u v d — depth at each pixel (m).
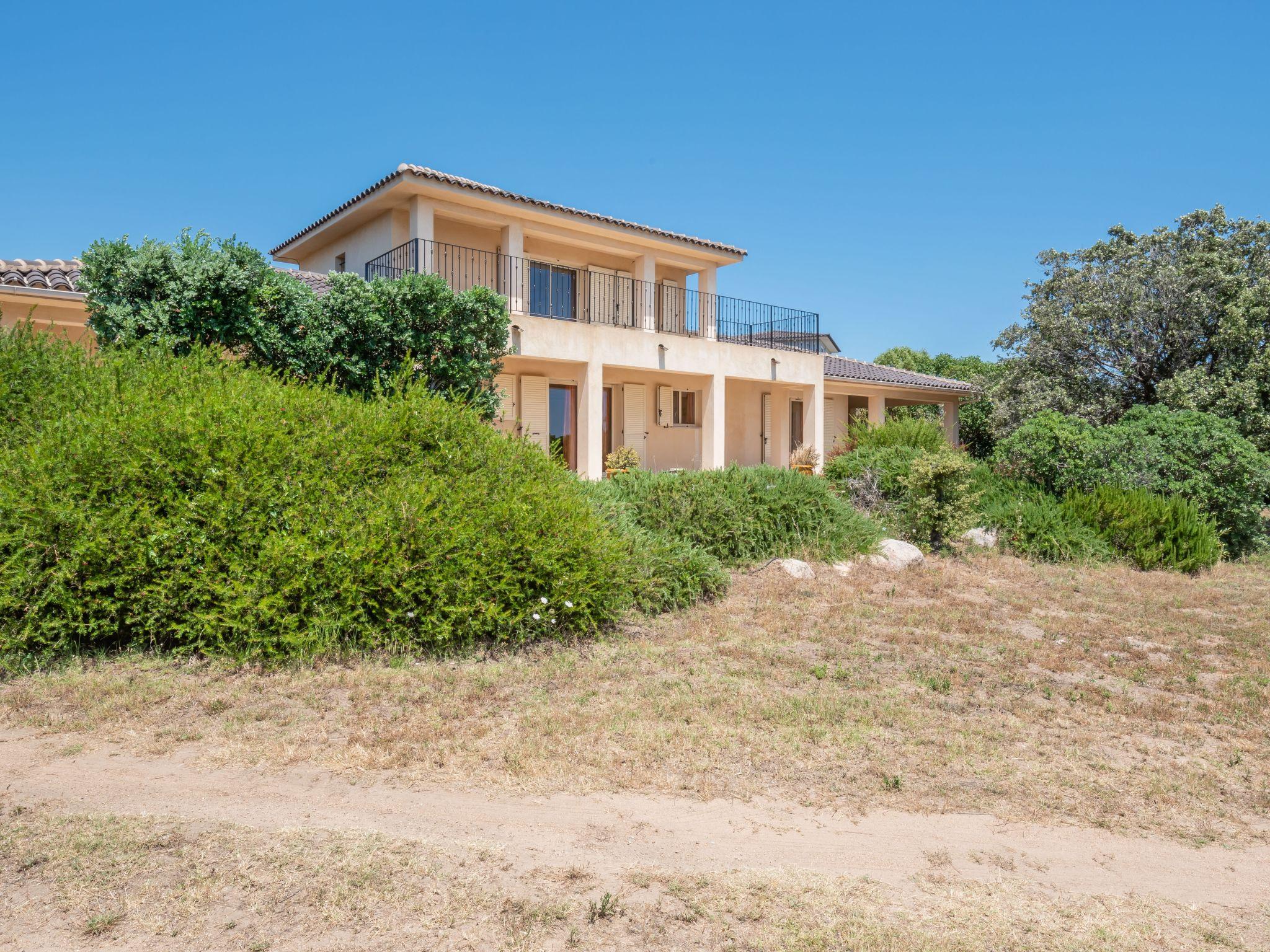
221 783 3.69
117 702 4.58
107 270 8.56
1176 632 7.52
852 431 19.09
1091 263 21.02
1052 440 13.23
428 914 2.75
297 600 5.48
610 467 16.86
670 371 17.06
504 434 7.64
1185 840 3.56
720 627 6.93
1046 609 8.46
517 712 4.75
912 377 24.80
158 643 5.45
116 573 5.27
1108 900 3.05
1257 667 6.40
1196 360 19.22
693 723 4.66
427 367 10.59
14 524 5.18
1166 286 18.58
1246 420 17.06
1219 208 19.59
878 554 10.29
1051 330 20.05
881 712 4.96
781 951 2.63
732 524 9.59
